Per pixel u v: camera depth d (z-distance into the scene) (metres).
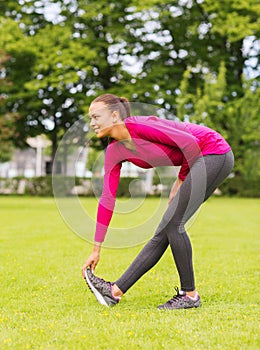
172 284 4.82
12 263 5.91
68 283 4.86
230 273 5.38
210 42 25.44
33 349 2.93
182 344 2.99
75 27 24.89
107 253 6.78
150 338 3.11
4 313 3.73
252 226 10.45
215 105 22.42
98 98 3.84
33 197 23.66
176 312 3.76
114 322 3.43
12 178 25.55
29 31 25.38
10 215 12.87
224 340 3.04
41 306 3.97
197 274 5.28
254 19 23.94
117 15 23.98
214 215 13.17
